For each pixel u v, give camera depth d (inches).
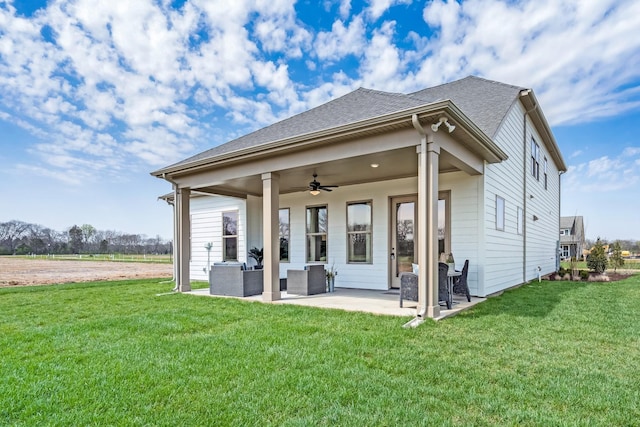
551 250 566.6
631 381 112.7
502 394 103.6
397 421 89.0
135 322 191.8
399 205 329.4
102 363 129.0
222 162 283.1
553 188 594.6
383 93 299.6
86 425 87.4
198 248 484.1
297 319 195.6
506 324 182.2
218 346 147.7
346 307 229.6
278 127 331.0
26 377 115.4
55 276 554.9
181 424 88.0
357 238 352.8
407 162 248.8
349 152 223.8
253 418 90.7
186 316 206.8
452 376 116.1
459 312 211.2
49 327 182.4
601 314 207.9
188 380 113.3
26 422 88.6
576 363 128.5
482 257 276.5
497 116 317.1
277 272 265.0
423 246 193.5
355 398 101.3
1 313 222.5
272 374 117.9
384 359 131.3
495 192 305.0
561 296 279.7
